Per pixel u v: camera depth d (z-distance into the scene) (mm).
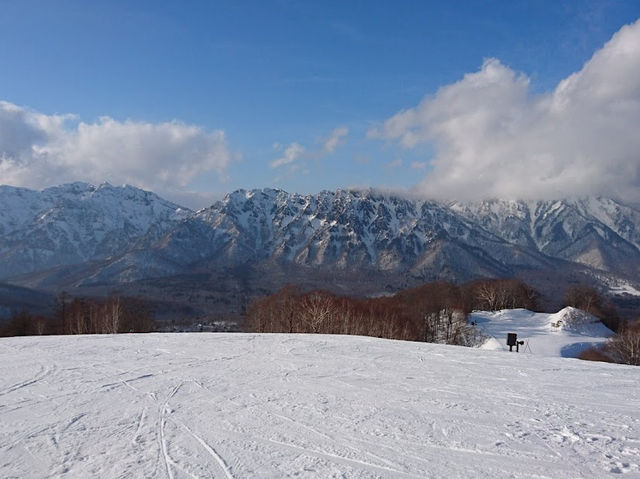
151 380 16141
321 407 12984
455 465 9203
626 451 9906
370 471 8922
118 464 9234
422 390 15000
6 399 13758
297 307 57531
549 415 12398
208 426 11383
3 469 9078
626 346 49500
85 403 13336
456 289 92062
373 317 52719
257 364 19031
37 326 52656
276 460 9414
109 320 51719
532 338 58250
